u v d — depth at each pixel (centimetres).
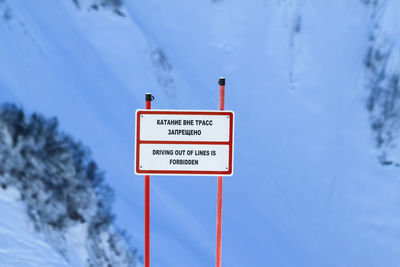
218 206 408
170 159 398
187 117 394
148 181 408
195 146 397
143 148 396
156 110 393
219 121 395
